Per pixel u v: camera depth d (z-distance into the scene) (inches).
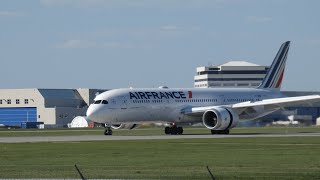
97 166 4835.1
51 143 7460.6
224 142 7445.9
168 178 4094.5
